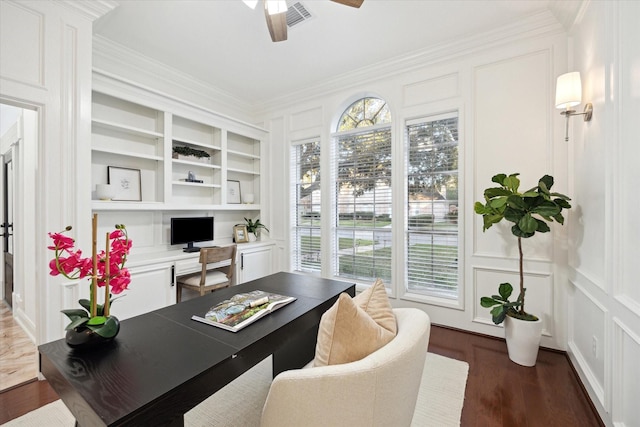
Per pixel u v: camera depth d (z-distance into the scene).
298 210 4.11
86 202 2.18
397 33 2.64
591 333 1.86
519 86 2.56
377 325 1.03
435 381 2.00
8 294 3.45
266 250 4.12
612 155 1.53
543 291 2.47
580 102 1.97
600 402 1.63
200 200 3.77
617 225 1.48
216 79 3.56
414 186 3.15
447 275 2.97
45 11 1.97
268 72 3.39
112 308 2.53
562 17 2.27
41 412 1.68
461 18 2.43
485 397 1.84
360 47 2.87
